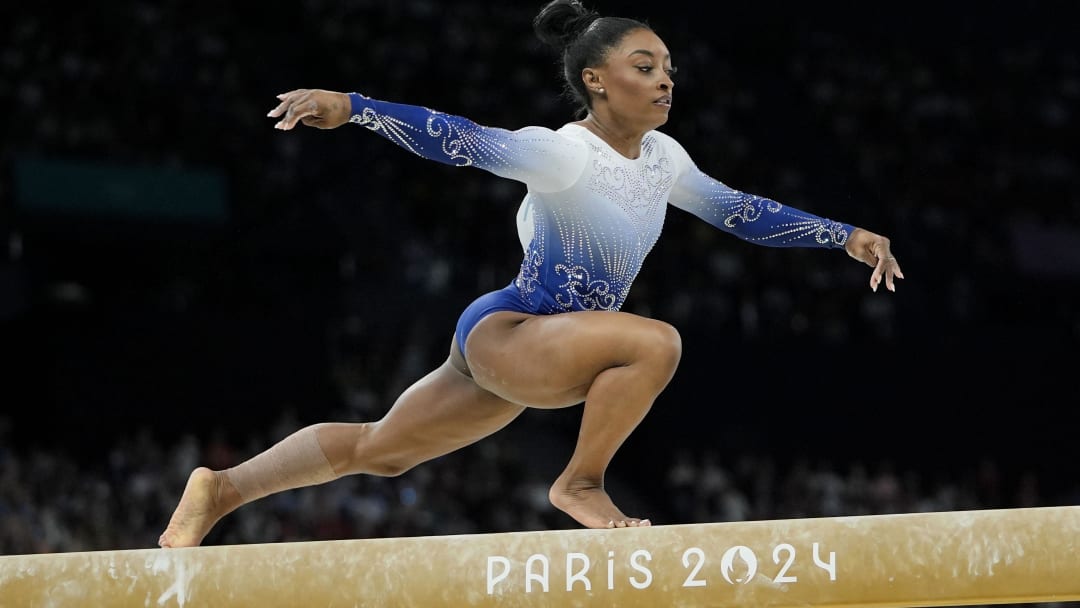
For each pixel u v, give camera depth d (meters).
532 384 4.99
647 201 5.32
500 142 4.89
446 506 16.81
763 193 24.22
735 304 21.17
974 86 28.12
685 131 25.02
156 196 19.55
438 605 4.11
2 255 18.42
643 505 18.97
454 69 24.95
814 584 4.00
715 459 18.91
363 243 20.94
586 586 4.08
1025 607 15.73
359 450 5.49
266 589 4.14
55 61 21.08
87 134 20.14
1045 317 22.56
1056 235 23.69
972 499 19.08
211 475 5.33
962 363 19.80
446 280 20.86
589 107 5.39
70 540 14.80
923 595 3.97
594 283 5.24
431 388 5.47
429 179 22.42
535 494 17.80
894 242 23.08
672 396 19.20
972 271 22.72
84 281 19.09
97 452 17.53
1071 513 3.92
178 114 21.25
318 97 4.55
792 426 19.20
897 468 19.27
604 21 5.39
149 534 15.59
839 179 25.11
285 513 15.75
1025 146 26.80
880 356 19.66
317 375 18.72
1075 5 29.22
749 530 4.07
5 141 19.56
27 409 17.66
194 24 23.03
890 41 28.98
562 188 5.11
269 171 21.19
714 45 27.92
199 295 19.69
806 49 28.17
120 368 17.80
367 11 25.27
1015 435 19.69
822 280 21.64
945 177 25.41
